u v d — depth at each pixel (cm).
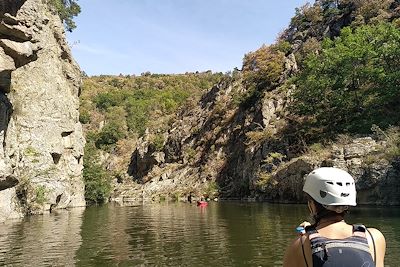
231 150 6341
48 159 3625
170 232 1939
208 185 6003
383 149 3225
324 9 7669
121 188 7338
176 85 15575
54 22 4378
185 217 2728
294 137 4778
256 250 1383
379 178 3095
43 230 2041
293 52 7038
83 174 5006
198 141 7188
